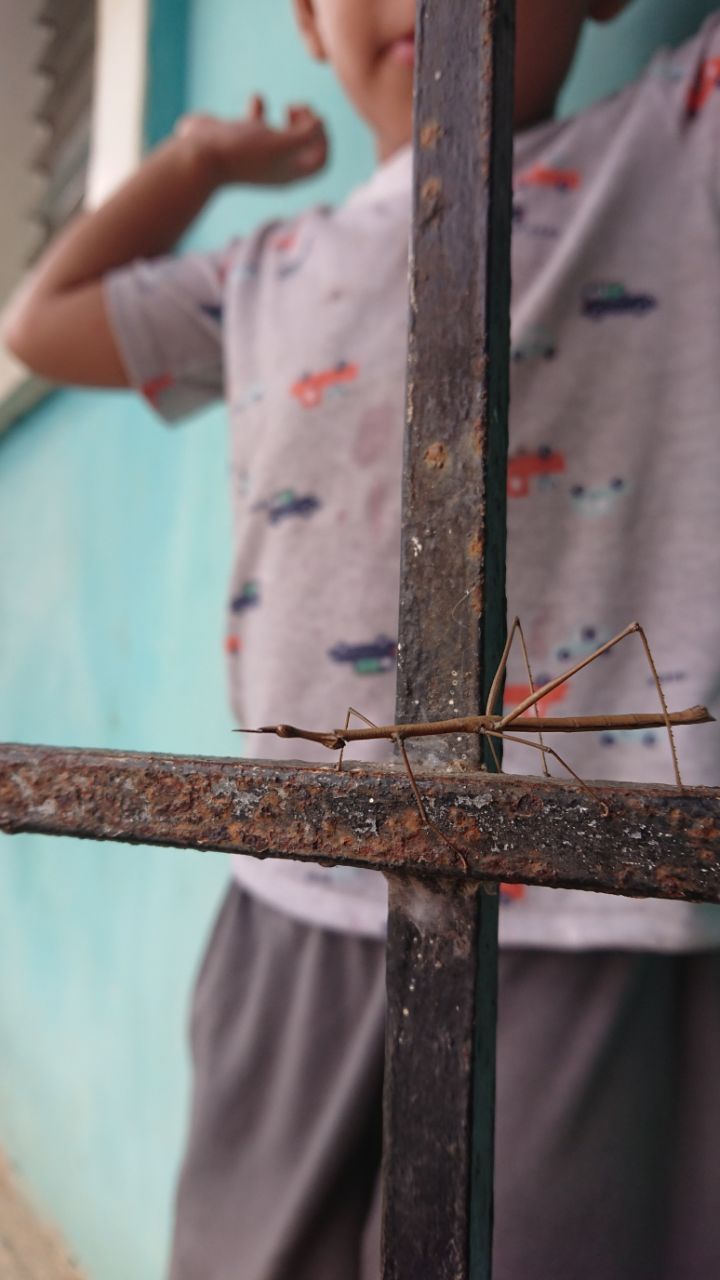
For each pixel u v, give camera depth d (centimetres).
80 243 95
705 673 62
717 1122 60
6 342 96
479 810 46
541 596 64
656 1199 59
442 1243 46
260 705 69
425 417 50
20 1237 139
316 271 73
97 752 50
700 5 75
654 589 63
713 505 63
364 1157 63
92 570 158
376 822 47
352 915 65
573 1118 59
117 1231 126
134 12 144
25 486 192
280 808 48
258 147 95
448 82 51
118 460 150
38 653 178
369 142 104
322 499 69
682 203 65
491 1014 47
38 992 160
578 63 87
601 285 65
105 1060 136
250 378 77
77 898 149
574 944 60
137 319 87
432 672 49
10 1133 164
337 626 68
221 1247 65
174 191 97
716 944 60
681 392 64
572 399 65
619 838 45
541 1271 58
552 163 69
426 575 49
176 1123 115
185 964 117
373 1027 63
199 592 123
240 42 130
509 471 65
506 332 50
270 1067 66
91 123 184
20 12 194
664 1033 61
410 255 50
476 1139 47
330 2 70
